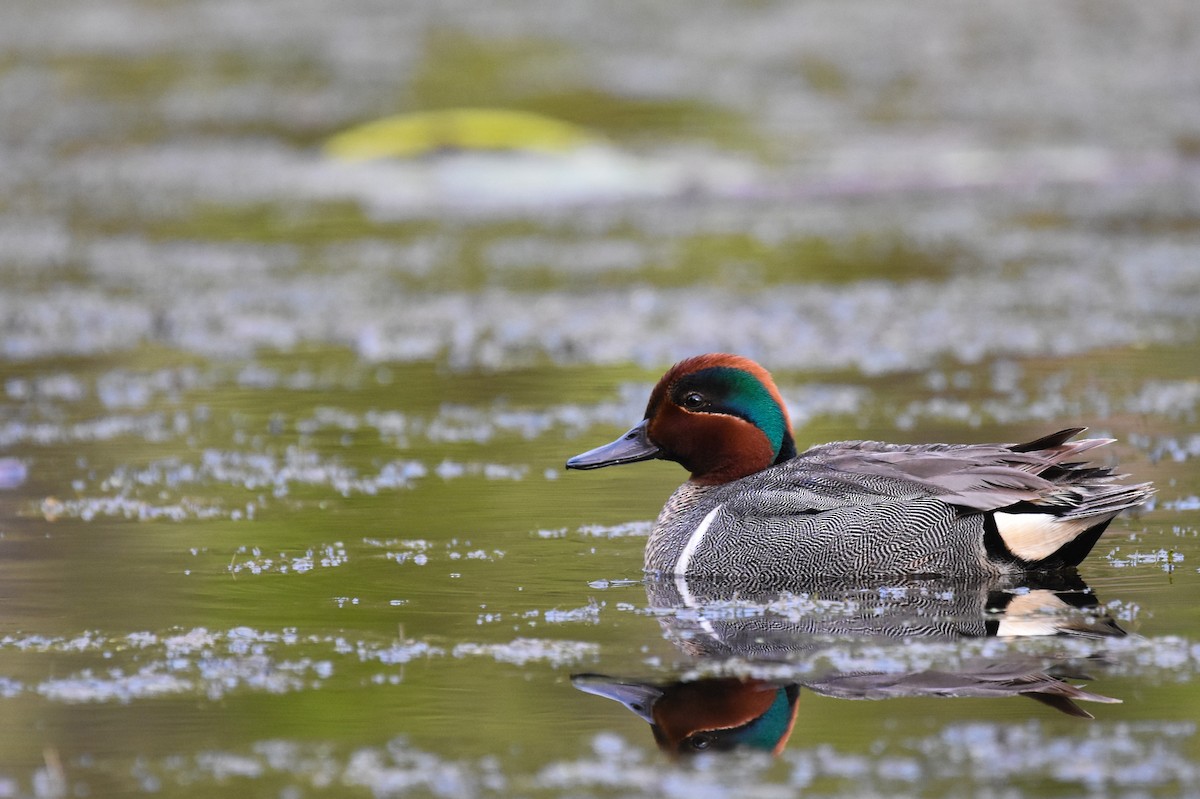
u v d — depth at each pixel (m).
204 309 21.92
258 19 49.31
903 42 44.91
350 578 10.79
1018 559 10.71
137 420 16.16
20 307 22.06
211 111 38.69
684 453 11.77
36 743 7.89
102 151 35.69
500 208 30.53
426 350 19.55
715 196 30.92
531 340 19.97
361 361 19.02
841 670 8.73
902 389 16.97
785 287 22.80
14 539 11.89
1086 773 7.30
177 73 42.47
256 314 21.58
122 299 22.55
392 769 7.52
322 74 41.75
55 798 7.27
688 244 26.73
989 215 28.52
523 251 26.30
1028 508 10.69
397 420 16.05
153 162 34.66
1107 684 8.44
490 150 33.47
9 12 51.03
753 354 18.91
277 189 32.03
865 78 41.34
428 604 10.17
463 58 43.16
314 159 34.44
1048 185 30.81
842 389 16.94
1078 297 21.73
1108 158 32.97
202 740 7.89
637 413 16.17
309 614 9.95
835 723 7.96
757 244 26.56
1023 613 9.85
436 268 24.89
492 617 9.88
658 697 8.37
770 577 10.74
